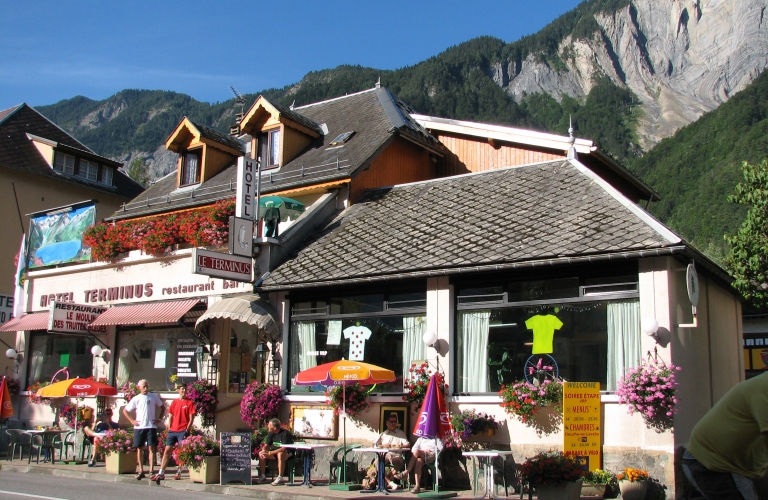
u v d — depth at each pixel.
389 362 14.23
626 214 12.80
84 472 14.83
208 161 21.83
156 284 17.70
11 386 20.08
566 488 10.70
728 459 5.48
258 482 13.50
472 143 20.80
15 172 28.03
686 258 12.12
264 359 15.70
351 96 23.08
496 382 12.99
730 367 15.91
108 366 18.45
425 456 12.51
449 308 13.54
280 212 17.91
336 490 12.55
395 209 16.84
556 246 12.45
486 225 14.41
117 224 18.53
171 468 15.57
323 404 14.59
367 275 14.05
